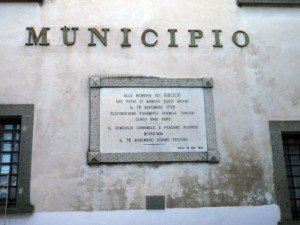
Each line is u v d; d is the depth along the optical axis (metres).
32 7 6.74
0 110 6.21
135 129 6.29
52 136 6.18
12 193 6.05
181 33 6.84
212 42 6.84
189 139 6.33
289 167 6.56
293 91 6.74
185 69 6.66
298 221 6.11
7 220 5.80
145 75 6.56
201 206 6.08
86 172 6.06
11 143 6.27
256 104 6.62
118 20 6.79
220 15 7.00
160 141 6.28
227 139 6.40
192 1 7.02
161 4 6.95
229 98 6.59
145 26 6.81
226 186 6.20
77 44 6.61
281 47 6.94
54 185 5.98
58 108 6.30
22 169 6.00
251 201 6.18
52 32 6.64
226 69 6.73
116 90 6.43
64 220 5.86
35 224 5.80
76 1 6.82
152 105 6.42
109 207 5.96
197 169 6.23
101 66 6.54
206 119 6.44
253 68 6.79
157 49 6.71
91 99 6.34
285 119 6.59
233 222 6.06
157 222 5.96
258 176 6.29
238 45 6.86
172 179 6.15
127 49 6.66
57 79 6.43
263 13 7.09
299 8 7.18
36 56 6.50
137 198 6.03
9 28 6.61
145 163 6.18
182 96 6.50
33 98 6.32
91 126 6.23
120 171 6.11
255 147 6.41
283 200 6.21
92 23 6.74
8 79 6.37
